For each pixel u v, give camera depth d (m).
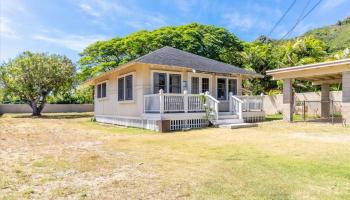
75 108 38.94
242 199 3.44
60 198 3.57
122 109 16.20
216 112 13.48
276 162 5.44
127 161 5.73
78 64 33.34
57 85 29.31
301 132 10.27
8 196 3.64
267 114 22.70
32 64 27.44
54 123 18.58
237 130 11.46
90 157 6.18
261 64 28.30
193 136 10.06
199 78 15.69
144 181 4.27
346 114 12.12
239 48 31.86
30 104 28.89
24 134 11.57
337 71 12.38
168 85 14.43
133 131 12.64
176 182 4.20
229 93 15.93
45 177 4.54
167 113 12.55
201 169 5.00
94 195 3.67
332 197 3.47
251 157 5.99
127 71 15.52
